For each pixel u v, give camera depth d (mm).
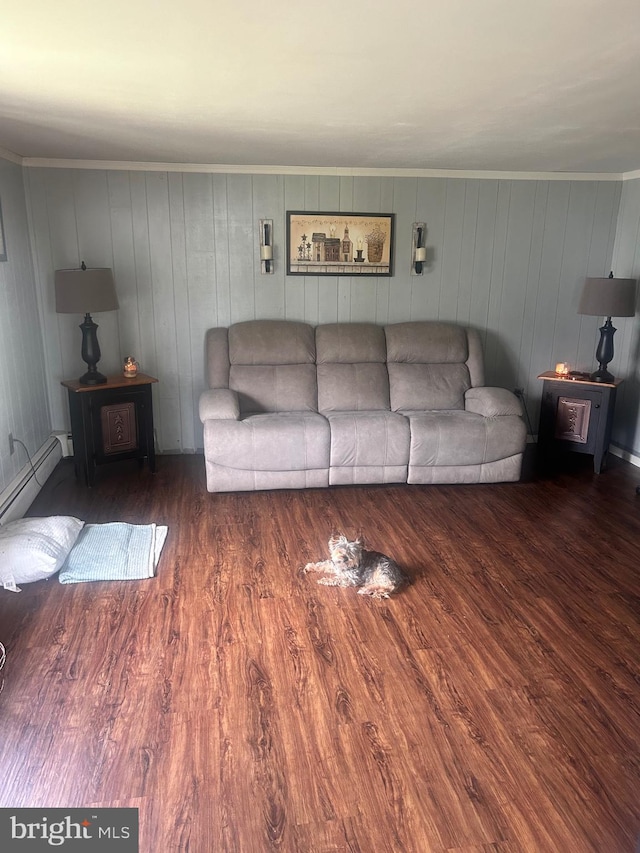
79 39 1872
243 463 3836
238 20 1721
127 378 4219
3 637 2424
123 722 1987
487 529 3457
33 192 4145
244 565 3021
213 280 4504
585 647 2408
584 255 4820
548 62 2090
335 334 4461
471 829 1631
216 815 1660
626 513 3689
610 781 1785
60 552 2924
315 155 3938
